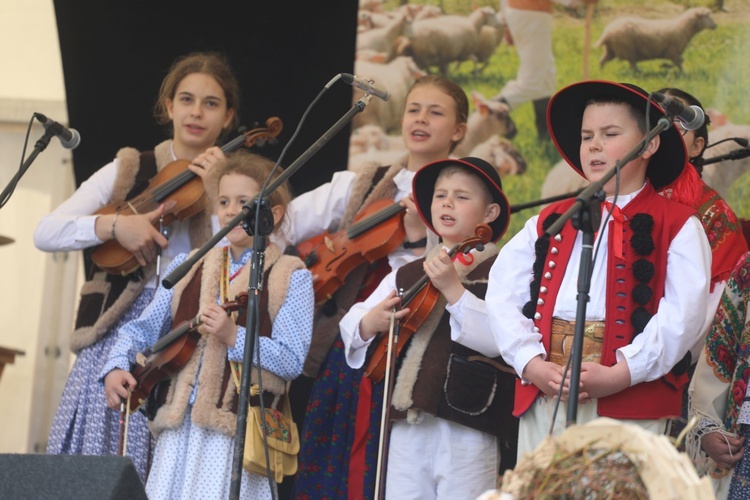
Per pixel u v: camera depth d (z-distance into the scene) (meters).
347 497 12.69
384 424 11.30
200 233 14.29
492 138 17.16
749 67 16.14
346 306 13.76
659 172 10.72
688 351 10.26
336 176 15.09
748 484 10.27
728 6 16.30
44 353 23.27
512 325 10.30
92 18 18.00
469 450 11.51
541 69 17.05
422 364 11.66
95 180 14.83
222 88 15.22
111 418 13.55
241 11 17.75
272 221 10.59
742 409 10.52
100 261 14.09
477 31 17.31
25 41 22.25
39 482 7.52
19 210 23.39
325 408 13.16
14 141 23.14
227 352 11.84
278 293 12.08
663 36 16.53
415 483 11.62
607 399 9.91
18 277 23.44
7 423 23.14
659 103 9.56
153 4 17.92
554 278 10.36
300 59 17.64
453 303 11.48
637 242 10.16
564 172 16.88
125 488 7.55
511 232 16.86
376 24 17.58
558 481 6.45
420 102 14.35
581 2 16.92
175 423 11.64
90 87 18.00
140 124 17.89
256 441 11.49
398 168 14.51
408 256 13.73
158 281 14.05
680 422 12.29
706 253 10.20
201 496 11.47
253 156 13.06
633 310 9.99
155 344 12.04
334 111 17.55
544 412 10.16
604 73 16.78
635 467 6.41
